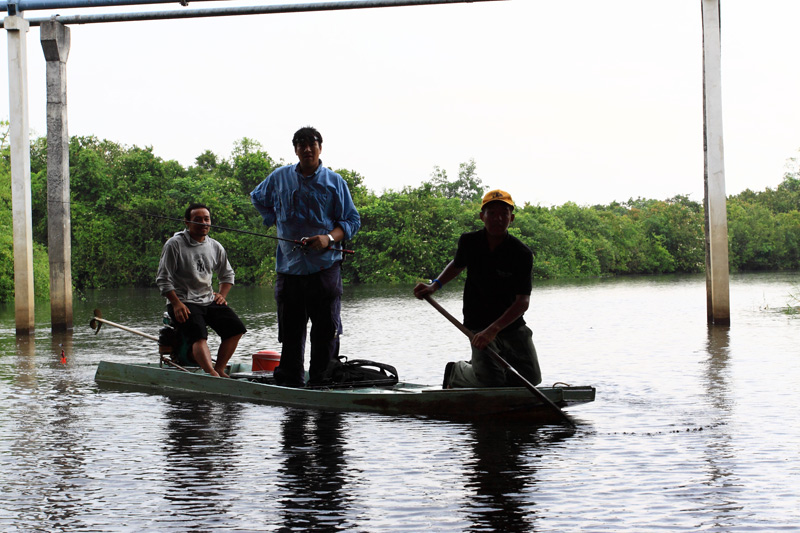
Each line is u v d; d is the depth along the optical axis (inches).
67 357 388.8
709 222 527.8
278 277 285.1
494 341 242.7
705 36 503.2
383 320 607.2
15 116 503.8
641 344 429.1
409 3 461.7
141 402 260.8
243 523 147.7
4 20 497.7
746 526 143.3
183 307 296.5
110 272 1466.5
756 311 639.1
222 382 272.8
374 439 208.7
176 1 482.3
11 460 191.5
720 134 511.5
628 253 2111.2
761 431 213.8
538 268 1814.7
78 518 151.1
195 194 1585.9
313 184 278.2
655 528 142.9
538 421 229.3
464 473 177.0
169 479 174.7
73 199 1568.7
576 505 155.0
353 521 148.0
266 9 469.1
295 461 188.1
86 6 495.8
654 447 197.8
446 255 1681.8
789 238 2326.5
